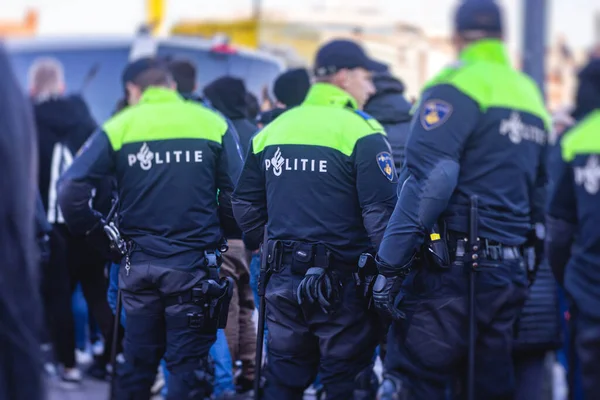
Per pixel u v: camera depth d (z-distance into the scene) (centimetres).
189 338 554
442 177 447
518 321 483
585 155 429
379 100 653
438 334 470
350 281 507
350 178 504
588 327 432
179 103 564
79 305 817
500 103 461
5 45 296
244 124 683
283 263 510
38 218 622
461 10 475
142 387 564
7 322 280
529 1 1062
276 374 518
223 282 565
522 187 468
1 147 281
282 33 1482
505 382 478
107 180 666
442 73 467
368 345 512
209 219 559
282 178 512
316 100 520
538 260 493
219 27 1510
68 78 1093
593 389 435
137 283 554
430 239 464
